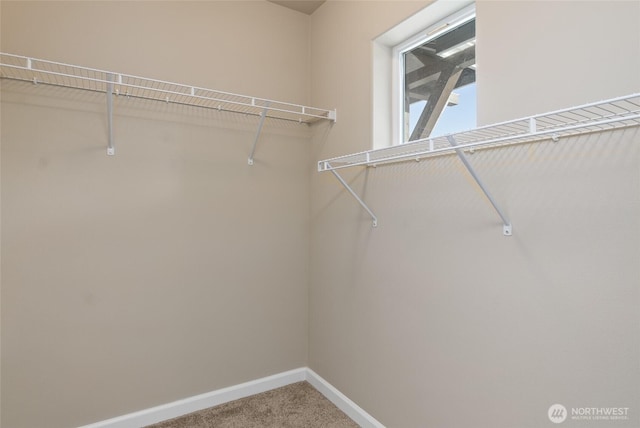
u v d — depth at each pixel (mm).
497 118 1282
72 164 1763
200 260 2105
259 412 2062
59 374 1742
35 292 1688
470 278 1391
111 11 1851
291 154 2418
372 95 1890
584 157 1057
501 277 1282
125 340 1896
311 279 2453
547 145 1146
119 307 1879
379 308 1851
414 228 1645
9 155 1634
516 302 1235
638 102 939
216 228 2154
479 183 1219
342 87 2137
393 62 1946
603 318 1021
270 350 2346
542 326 1163
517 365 1234
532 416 1191
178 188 2037
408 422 1671
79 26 1773
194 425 1931
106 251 1844
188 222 2066
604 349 1021
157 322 1980
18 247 1654
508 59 1251
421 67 1840
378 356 1856
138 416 1913
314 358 2406
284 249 2395
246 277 2256
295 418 2004
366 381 1938
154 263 1972
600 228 1022
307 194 2469
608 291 1010
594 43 1026
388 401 1789
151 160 1960
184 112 2053
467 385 1404
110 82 1604
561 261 1112
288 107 2400
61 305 1743
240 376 2238
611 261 1002
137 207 1923
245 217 2250
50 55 1708
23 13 1657
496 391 1300
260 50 2303
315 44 2420
